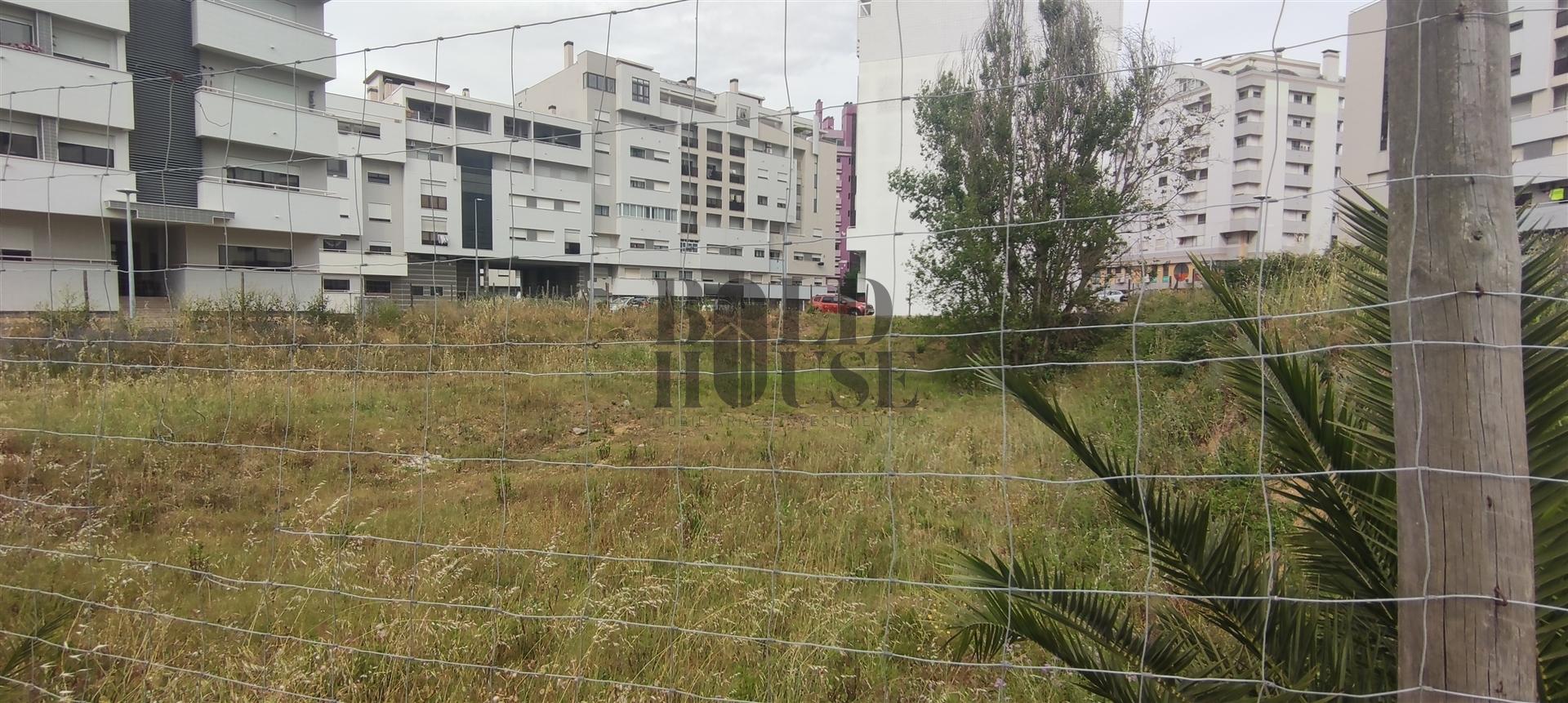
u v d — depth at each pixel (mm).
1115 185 8711
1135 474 2012
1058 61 8648
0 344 6270
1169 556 2020
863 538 4148
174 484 4938
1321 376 2279
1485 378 1325
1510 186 1322
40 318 6309
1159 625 2221
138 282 13547
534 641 3006
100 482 4840
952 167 8961
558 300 9859
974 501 4629
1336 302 5348
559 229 31656
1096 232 8008
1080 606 2023
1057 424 2070
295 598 3148
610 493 4902
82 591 3441
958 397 7121
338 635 3016
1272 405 2031
